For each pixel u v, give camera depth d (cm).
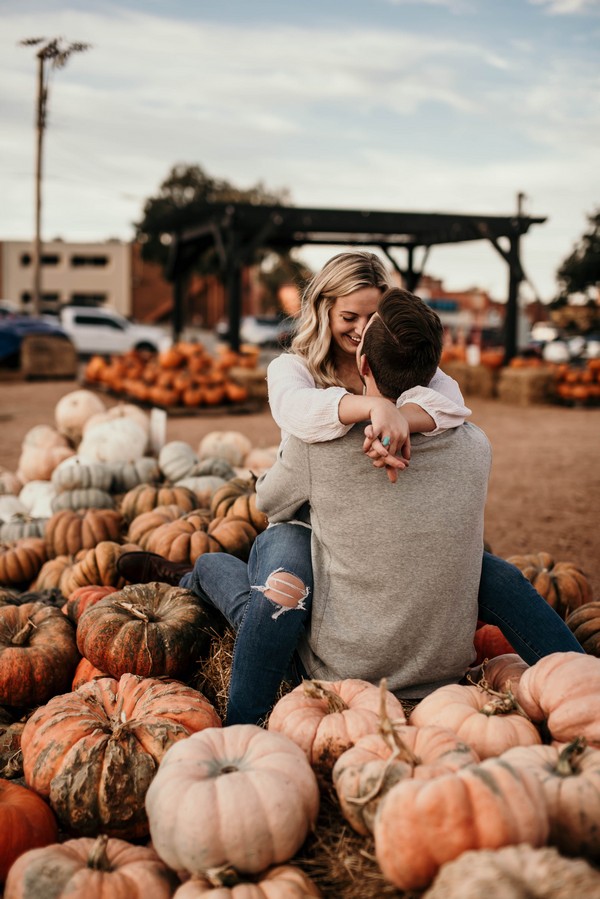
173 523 389
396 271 2128
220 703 284
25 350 1933
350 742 218
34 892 190
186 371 1498
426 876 171
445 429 239
